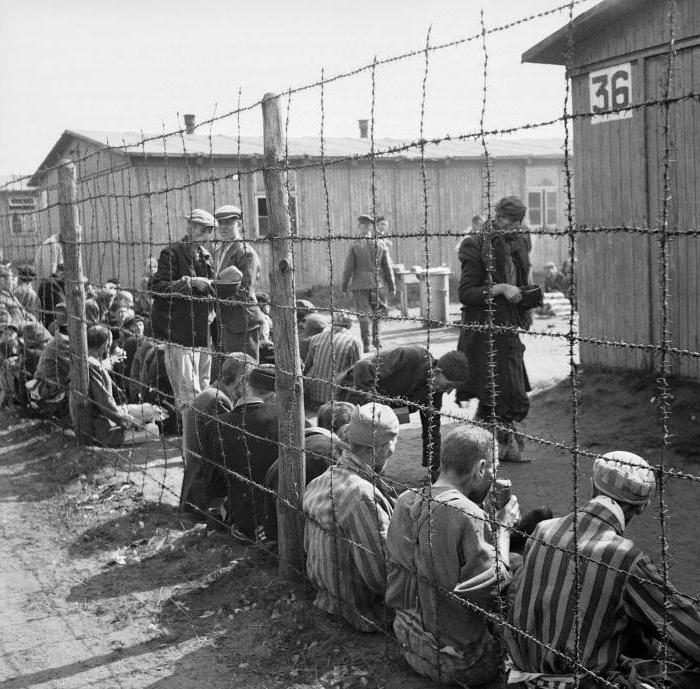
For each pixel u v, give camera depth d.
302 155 19.73
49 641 4.01
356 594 3.81
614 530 2.76
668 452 6.28
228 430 5.00
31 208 17.55
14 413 9.12
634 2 7.64
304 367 7.53
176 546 5.02
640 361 8.08
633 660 2.79
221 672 3.61
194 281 6.58
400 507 3.43
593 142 8.49
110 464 6.85
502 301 5.84
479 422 3.09
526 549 3.03
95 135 19.22
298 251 20.34
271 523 4.72
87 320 7.49
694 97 2.19
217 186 18.53
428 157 21.02
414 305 19.83
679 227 7.69
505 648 3.10
